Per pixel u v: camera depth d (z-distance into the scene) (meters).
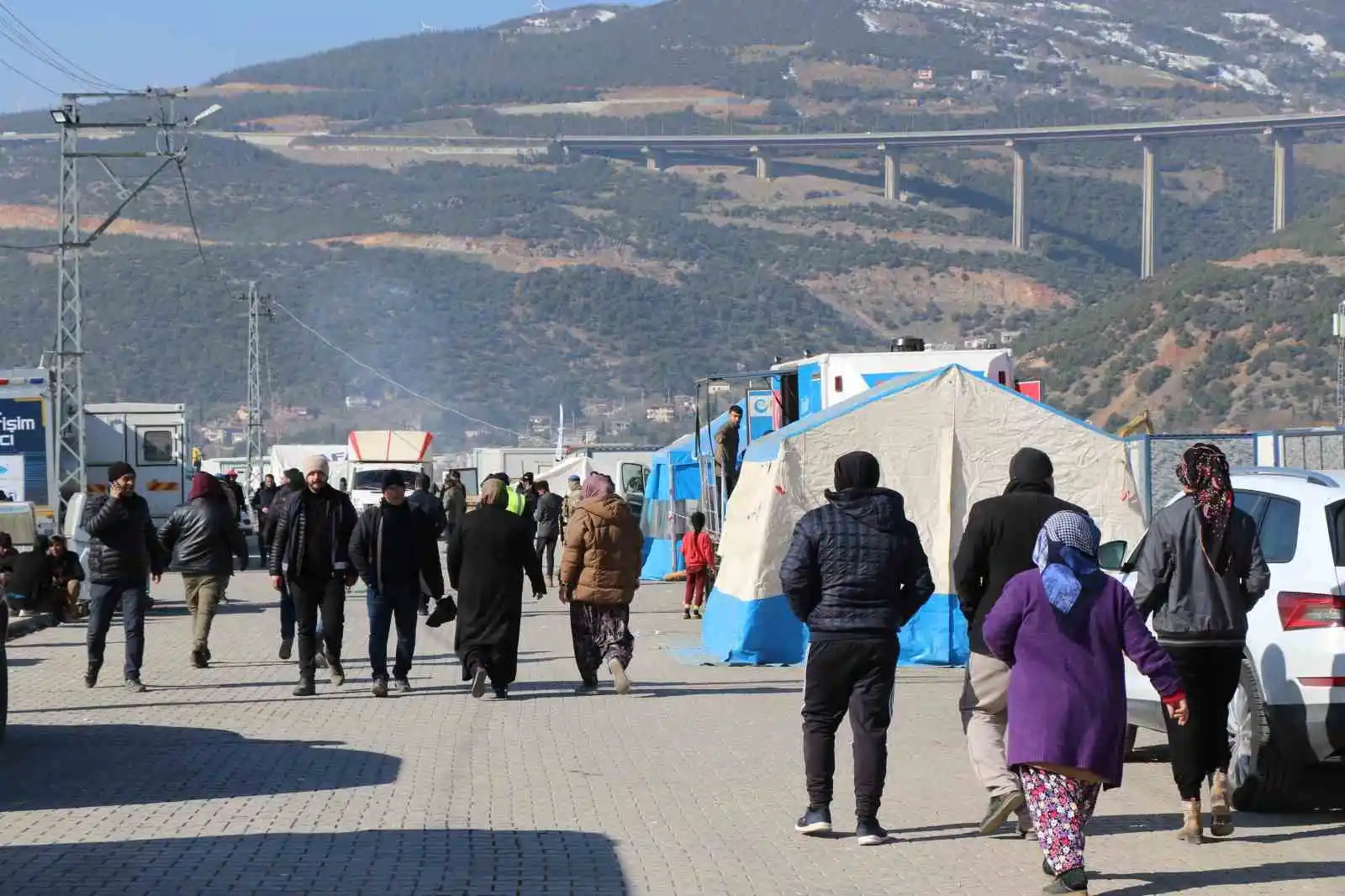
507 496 16.33
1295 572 10.35
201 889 8.08
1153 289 160.38
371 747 12.91
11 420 38.88
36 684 17.33
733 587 20.06
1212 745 9.72
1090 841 9.70
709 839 9.55
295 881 8.27
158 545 17.05
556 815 10.16
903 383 19.86
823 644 9.57
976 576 9.65
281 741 13.27
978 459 19.56
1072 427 19.77
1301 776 10.96
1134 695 11.62
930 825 10.03
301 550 16.20
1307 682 10.10
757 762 12.34
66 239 45.81
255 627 24.80
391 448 55.59
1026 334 179.38
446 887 8.20
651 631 24.38
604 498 16.56
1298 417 128.12
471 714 14.93
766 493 19.64
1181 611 9.75
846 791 11.16
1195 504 9.78
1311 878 8.66
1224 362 140.50
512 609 16.05
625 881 8.41
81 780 11.34
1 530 27.11
